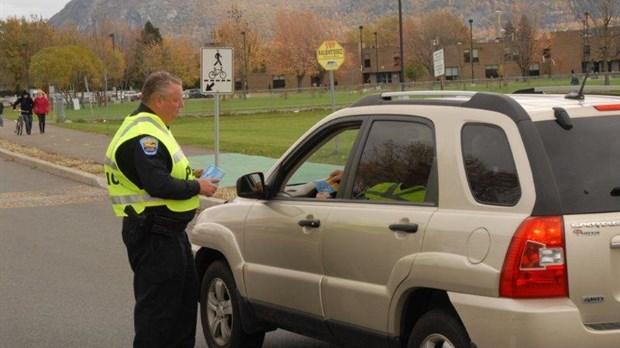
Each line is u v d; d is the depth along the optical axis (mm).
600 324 4832
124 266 11531
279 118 49500
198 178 6320
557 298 4777
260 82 123938
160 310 6227
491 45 110000
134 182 6102
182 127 42188
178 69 117750
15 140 34906
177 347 6477
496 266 4848
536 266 4758
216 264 7359
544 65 104938
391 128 5891
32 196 19281
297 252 6344
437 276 5148
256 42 113938
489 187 5082
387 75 128000
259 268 6738
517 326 4742
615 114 5242
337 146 6918
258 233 6758
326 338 6242
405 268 5367
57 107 50062
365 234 5715
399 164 5746
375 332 5680
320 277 6133
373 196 5863
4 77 110375
